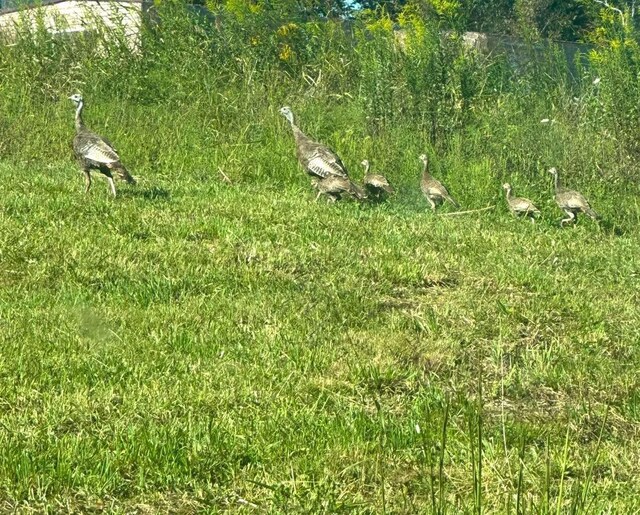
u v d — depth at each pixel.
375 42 19.42
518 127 18.22
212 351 8.67
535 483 6.64
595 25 30.00
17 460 6.33
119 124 19.05
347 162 17.75
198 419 7.27
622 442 7.71
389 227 13.81
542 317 10.42
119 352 8.40
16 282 10.06
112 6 22.02
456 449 7.05
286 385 8.03
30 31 21.62
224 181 17.31
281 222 13.43
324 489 6.39
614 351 9.76
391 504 6.29
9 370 7.80
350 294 10.57
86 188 14.26
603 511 6.20
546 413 8.16
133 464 6.53
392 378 8.43
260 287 10.60
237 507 6.17
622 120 17.67
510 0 31.86
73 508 6.01
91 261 10.68
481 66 19.80
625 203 16.78
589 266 12.86
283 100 19.98
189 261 11.20
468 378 8.74
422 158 16.42
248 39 21.12
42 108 19.64
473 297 10.96
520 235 14.34
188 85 20.14
